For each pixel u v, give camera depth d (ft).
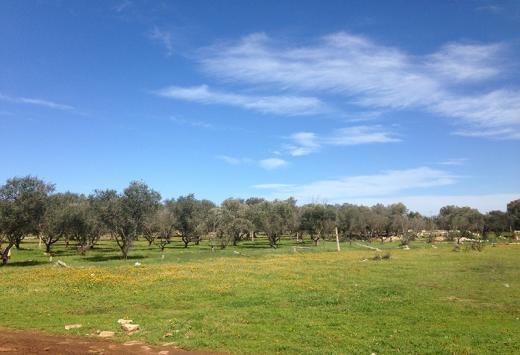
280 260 176.76
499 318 70.54
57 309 78.54
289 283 104.99
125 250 210.79
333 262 164.96
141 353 52.54
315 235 368.07
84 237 243.81
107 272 124.77
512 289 99.19
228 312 73.56
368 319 69.21
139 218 215.72
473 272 131.44
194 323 65.51
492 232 446.19
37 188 180.34
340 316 70.90
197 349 54.44
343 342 56.70
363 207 428.97
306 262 165.17
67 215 241.55
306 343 56.59
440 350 52.75
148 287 98.63
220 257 202.59
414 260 173.17
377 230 438.40
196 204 343.46
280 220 316.81
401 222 430.61
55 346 54.65
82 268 142.92
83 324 67.15
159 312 75.25
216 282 104.83
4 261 175.42
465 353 51.72
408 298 87.10
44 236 253.03
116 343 57.00
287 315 71.00
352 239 400.47
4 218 169.07
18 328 65.41
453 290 97.40
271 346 55.06
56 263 165.37
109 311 77.00
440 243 326.24
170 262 175.83
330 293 92.53
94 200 249.55
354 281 110.73
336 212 363.15
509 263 159.53
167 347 55.31
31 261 192.75
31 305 81.87
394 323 66.74
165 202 342.23
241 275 117.91
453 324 66.49
